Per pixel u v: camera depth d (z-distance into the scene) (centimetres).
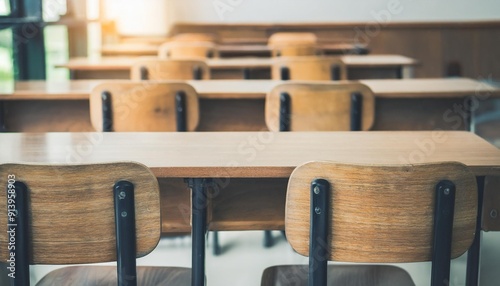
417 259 162
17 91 342
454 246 164
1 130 348
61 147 210
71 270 197
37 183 157
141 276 192
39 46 537
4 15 498
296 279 190
